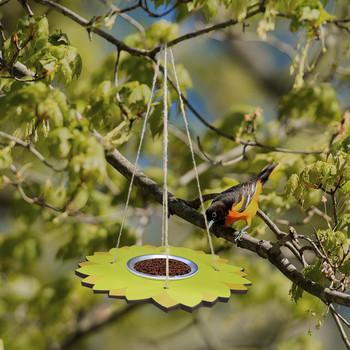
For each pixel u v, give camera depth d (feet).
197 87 65.72
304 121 37.47
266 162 33.63
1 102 19.38
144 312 58.29
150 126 23.93
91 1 40.34
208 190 29.19
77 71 20.83
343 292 16.69
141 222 33.63
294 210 36.65
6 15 35.53
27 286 39.01
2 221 51.75
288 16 22.04
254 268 38.65
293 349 40.78
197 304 14.70
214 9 22.29
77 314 40.24
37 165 35.01
